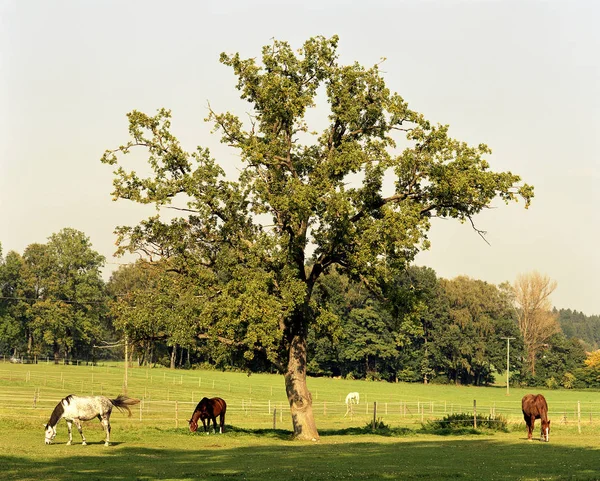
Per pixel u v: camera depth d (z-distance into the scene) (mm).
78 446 30906
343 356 133625
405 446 35938
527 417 40844
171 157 40562
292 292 38781
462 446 36062
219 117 41688
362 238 39375
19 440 31922
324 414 69750
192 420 39719
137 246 41062
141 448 31250
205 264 41656
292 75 41938
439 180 39906
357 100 41344
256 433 41875
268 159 40344
